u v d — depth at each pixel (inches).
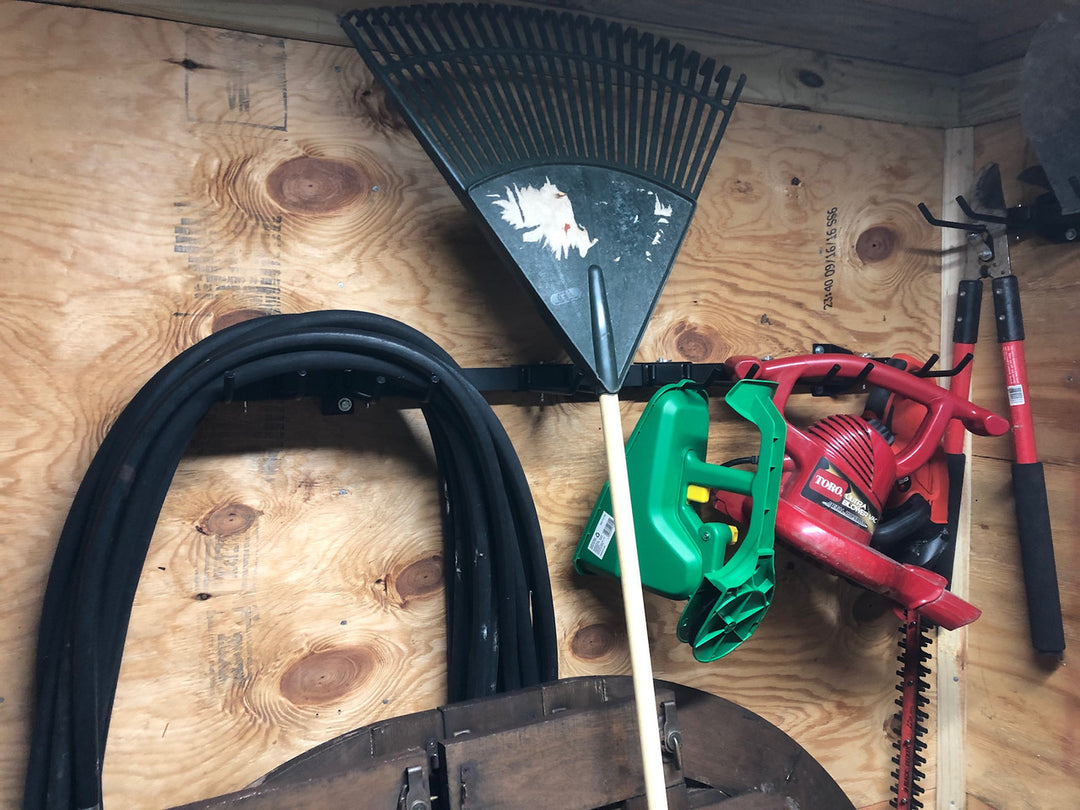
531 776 32.9
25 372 32.6
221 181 35.5
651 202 37.0
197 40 35.0
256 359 30.9
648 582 37.3
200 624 35.6
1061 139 42.5
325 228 37.5
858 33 48.6
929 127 53.4
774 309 48.8
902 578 40.8
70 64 33.0
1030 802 49.8
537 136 35.9
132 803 34.6
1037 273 49.7
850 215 50.9
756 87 47.4
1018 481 48.2
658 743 32.7
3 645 32.2
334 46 37.6
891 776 53.6
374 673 39.1
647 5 43.0
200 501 35.5
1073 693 47.4
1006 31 49.3
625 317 35.0
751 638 48.9
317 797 29.4
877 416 48.1
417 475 39.8
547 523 43.1
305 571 37.6
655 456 37.5
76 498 31.1
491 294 41.1
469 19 39.5
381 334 33.1
